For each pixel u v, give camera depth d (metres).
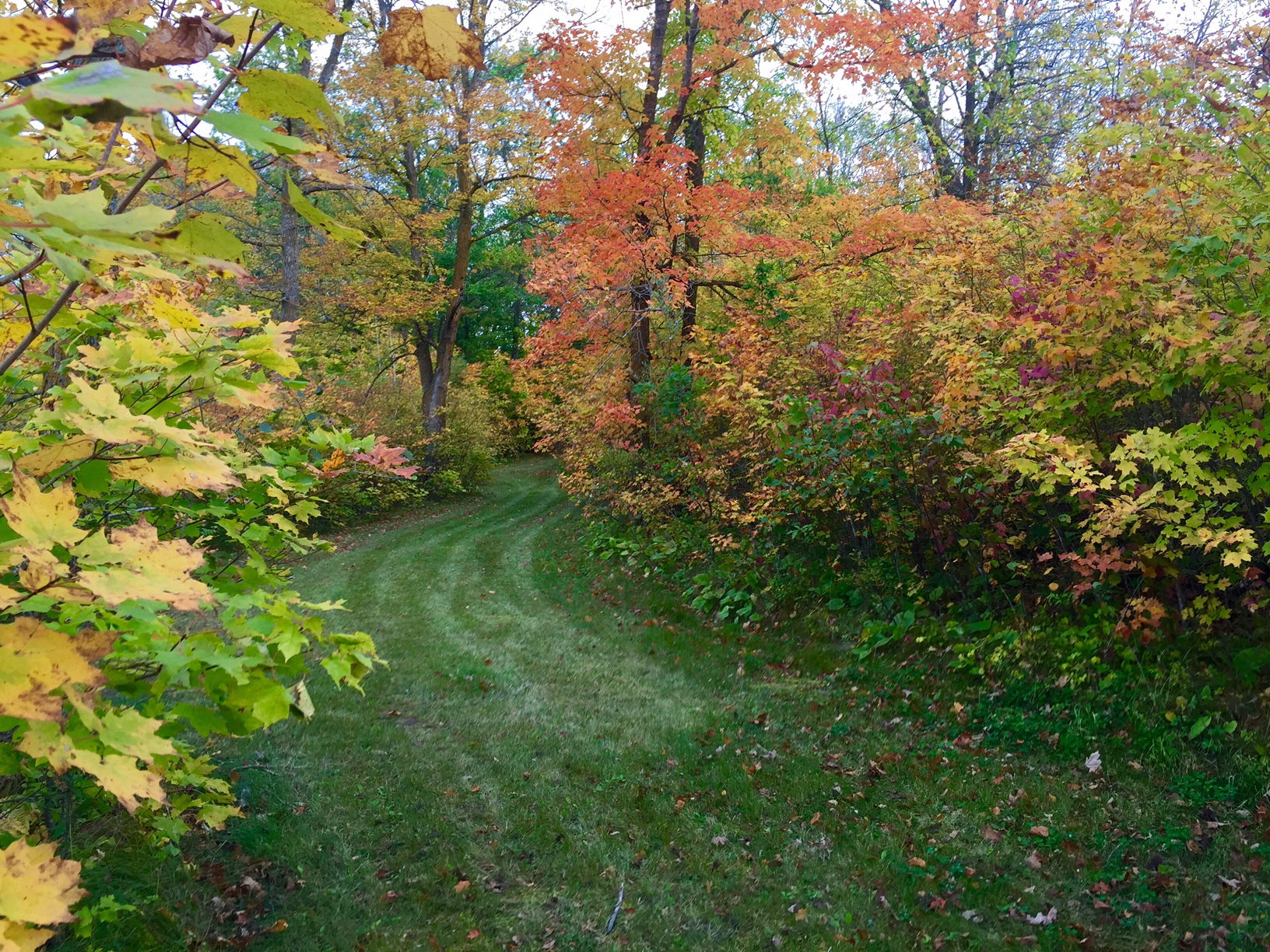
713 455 8.96
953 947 3.20
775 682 5.95
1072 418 4.87
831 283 9.14
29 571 0.83
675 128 10.69
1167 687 4.48
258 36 0.87
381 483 10.51
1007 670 5.18
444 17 0.88
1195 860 3.51
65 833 2.35
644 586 8.75
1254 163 3.96
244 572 2.28
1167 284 4.30
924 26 9.67
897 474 5.96
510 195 17.47
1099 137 4.97
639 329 11.04
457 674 6.27
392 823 4.04
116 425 0.98
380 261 16.22
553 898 3.55
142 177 0.88
